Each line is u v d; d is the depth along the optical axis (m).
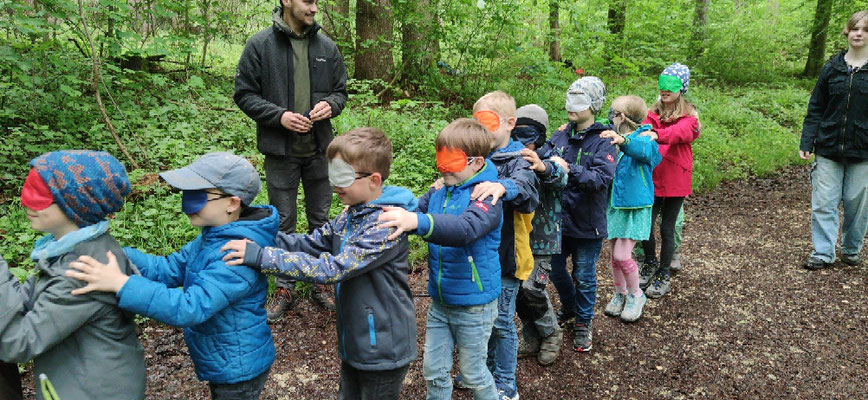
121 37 6.33
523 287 2.95
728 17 15.44
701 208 6.30
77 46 6.88
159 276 2.02
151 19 7.61
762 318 3.83
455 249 2.27
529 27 8.69
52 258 1.62
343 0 10.28
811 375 3.18
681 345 3.50
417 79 9.25
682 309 3.97
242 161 1.95
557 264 3.36
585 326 3.37
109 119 5.84
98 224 1.69
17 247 3.70
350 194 2.03
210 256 1.87
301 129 3.38
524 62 8.73
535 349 3.29
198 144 5.76
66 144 5.37
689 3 14.63
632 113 3.65
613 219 3.57
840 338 3.56
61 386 1.67
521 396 2.97
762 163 7.81
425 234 1.97
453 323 2.39
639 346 3.48
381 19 9.01
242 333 1.92
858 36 4.25
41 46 5.82
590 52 9.09
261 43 3.37
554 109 8.38
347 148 1.97
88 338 1.67
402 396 2.91
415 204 2.16
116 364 1.72
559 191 2.81
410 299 2.17
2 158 4.88
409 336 2.14
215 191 1.88
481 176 2.27
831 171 4.54
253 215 2.03
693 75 13.39
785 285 4.34
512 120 2.70
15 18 5.44
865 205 4.46
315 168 3.67
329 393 2.90
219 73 8.90
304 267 1.88
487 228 2.11
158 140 5.71
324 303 3.66
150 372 2.96
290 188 3.62
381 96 8.96
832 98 4.43
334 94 3.66
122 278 1.66
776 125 9.77
